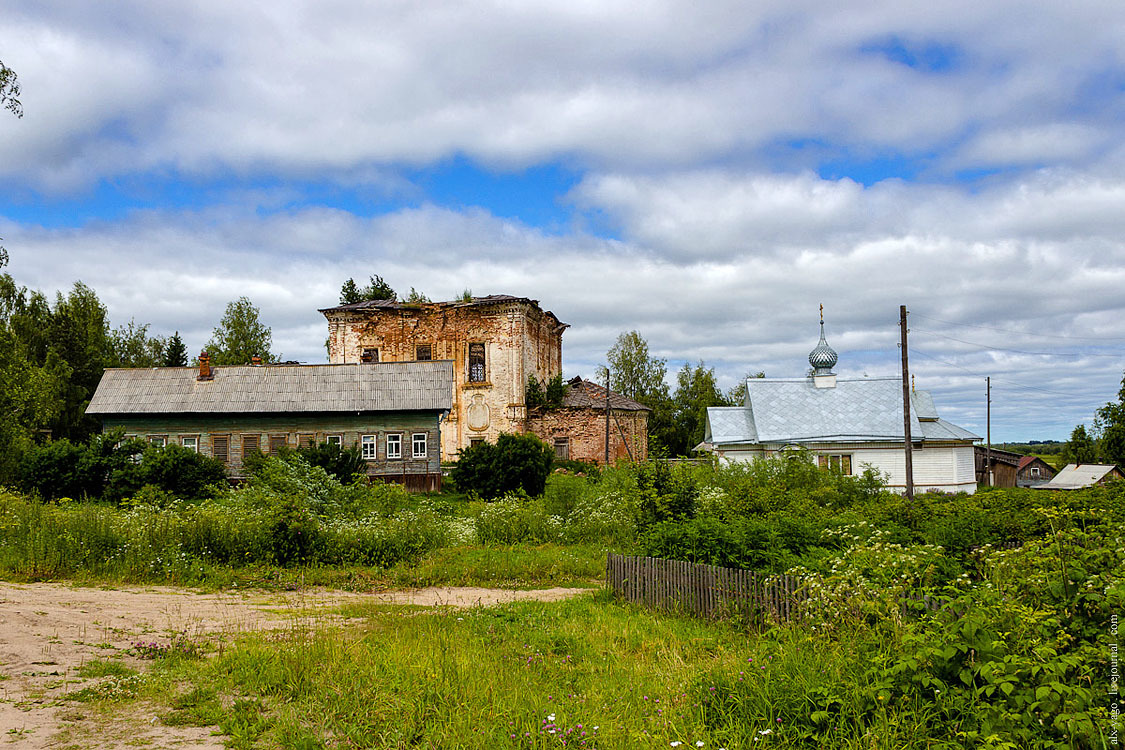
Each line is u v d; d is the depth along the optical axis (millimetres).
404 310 53750
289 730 6387
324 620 11820
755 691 6648
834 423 45375
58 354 55938
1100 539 7746
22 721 6605
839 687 6312
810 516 20484
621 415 54312
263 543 17406
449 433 52938
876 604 7543
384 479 40875
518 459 33219
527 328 54812
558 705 7066
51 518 17844
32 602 12266
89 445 31859
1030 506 19375
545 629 11078
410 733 6410
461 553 19422
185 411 40906
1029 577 6992
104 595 13617
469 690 7395
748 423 47125
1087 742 4875
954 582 8586
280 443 41469
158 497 24312
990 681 5426
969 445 43531
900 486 42969
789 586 10000
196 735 6422
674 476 21375
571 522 23766
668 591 12648
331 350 54594
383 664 8281
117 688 7578
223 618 11922
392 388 42125
